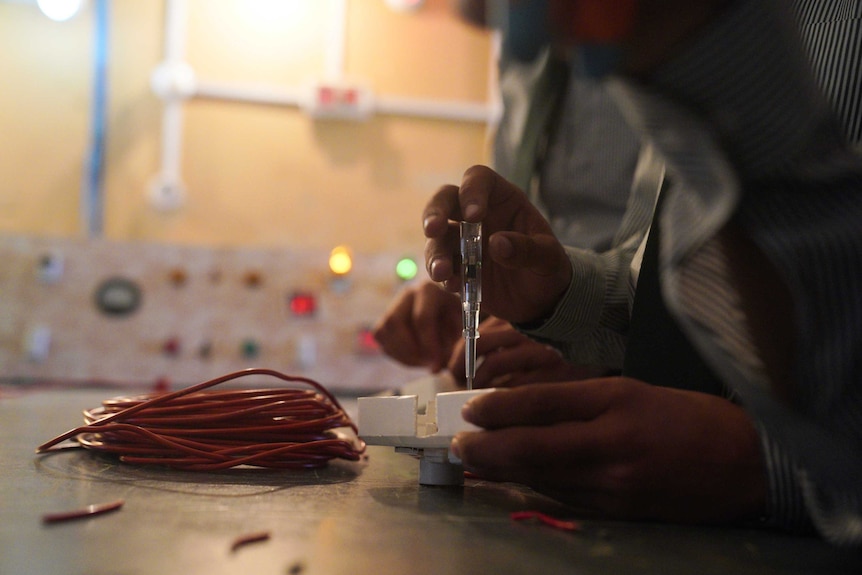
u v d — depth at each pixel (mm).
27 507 691
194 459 851
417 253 2602
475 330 892
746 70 584
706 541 678
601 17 525
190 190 2494
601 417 699
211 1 2494
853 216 622
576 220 1372
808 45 849
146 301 2395
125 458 865
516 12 520
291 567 587
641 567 615
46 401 1678
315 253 2469
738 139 602
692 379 832
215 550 612
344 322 2471
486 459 708
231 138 2518
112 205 2451
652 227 896
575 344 1104
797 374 646
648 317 872
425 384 1122
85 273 2373
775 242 628
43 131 2424
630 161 1308
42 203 2418
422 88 2613
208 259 2430
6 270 2340
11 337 2336
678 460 691
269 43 2521
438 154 2633
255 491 781
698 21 566
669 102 592
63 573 550
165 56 2477
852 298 630
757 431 708
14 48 2418
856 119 809
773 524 710
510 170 1496
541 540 662
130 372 2375
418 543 644
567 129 1408
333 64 2539
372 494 795
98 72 2443
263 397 927
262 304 2443
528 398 703
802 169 613
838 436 641
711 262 653
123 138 2461
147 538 629
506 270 990
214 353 2416
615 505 706
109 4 2449
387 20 2592
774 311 655
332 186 2580
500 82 1620
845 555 657
